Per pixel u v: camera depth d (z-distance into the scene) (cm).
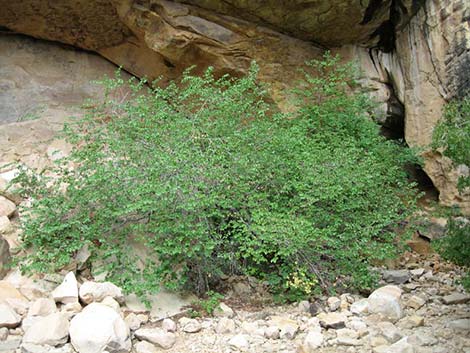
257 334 370
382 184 540
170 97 634
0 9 688
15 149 600
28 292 398
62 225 427
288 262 456
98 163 468
